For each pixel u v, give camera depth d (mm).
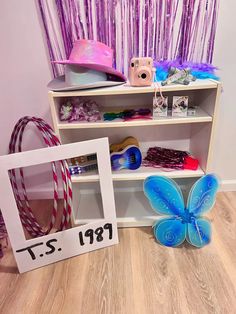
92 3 1112
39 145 1476
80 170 1245
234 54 1235
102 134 1438
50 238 1107
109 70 1038
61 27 1162
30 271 1129
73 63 954
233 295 983
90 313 939
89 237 1185
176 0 1106
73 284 1058
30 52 1226
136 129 1426
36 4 1124
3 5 1127
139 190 1624
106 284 1049
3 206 985
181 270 1095
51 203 1606
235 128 1436
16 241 1052
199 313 921
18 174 1566
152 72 1048
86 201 1527
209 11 1136
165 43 1192
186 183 1537
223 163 1552
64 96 1116
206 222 1203
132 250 1214
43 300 998
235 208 1479
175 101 1086
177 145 1479
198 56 1229
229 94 1334
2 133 1437
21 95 1331
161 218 1316
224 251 1185
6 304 989
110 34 1172
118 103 1345
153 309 942
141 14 1132
